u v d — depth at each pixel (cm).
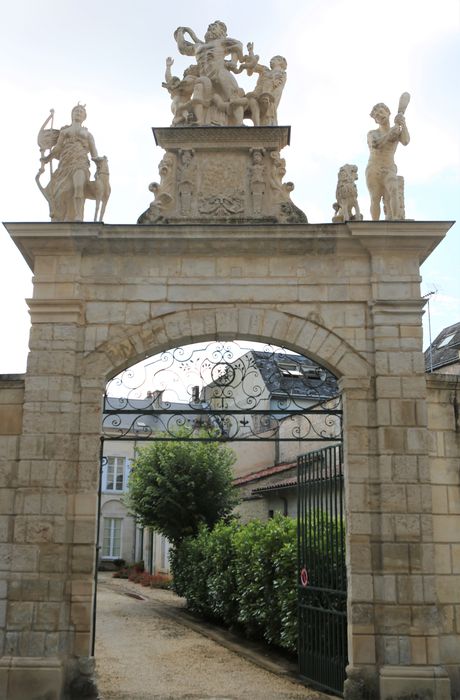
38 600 924
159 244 1034
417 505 954
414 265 1034
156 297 1030
